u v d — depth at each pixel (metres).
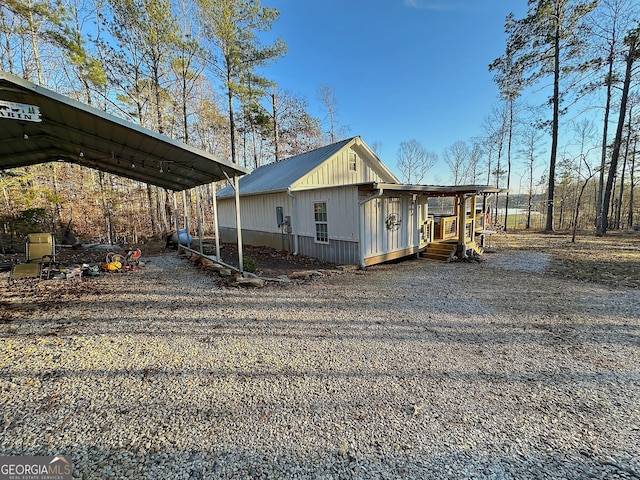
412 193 9.28
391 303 4.96
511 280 6.44
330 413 2.25
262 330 3.87
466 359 3.09
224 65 13.95
